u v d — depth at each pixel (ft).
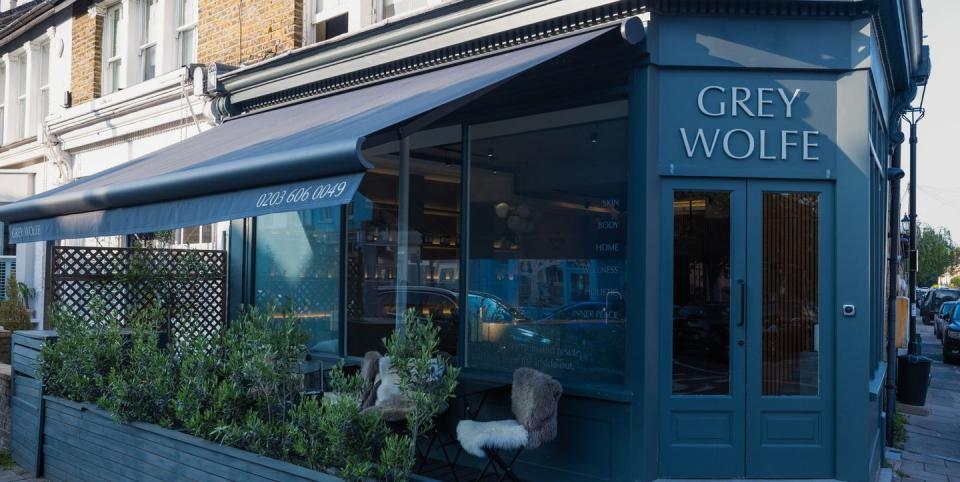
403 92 22.07
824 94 19.90
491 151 23.50
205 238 34.24
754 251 19.88
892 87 30.19
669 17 19.79
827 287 19.81
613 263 20.57
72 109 41.83
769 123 19.90
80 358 23.31
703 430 19.58
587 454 20.04
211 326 32.07
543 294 22.00
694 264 19.84
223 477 17.19
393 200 26.58
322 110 25.14
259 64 29.60
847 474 19.35
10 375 26.37
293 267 30.40
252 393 18.98
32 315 45.24
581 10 20.17
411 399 16.55
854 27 19.70
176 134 35.32
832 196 19.88
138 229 21.21
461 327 23.76
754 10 19.66
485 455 19.06
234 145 23.29
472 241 23.82
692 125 19.83
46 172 46.98
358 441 16.30
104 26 42.75
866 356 19.42
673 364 19.71
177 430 19.52
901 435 31.58
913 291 43.34
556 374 21.57
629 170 19.92
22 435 25.17
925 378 39.24
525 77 21.58
